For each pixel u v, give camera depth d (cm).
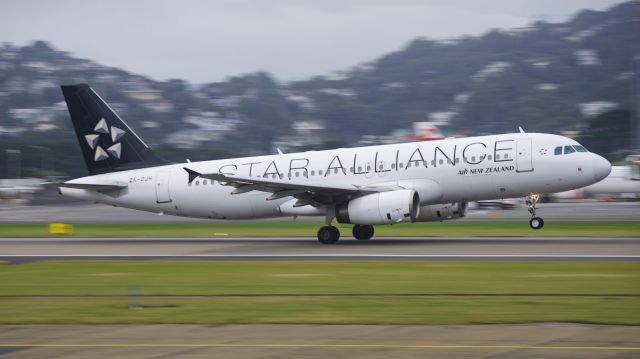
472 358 6047
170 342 6788
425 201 16188
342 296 9319
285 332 7156
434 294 9331
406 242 16688
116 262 13788
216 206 17750
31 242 18925
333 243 16625
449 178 16012
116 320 7900
